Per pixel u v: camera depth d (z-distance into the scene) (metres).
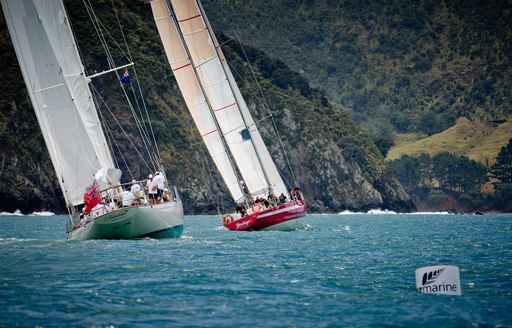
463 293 83.12
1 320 65.75
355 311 72.81
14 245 128.38
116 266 98.12
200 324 66.50
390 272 99.19
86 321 66.25
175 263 102.69
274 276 93.69
